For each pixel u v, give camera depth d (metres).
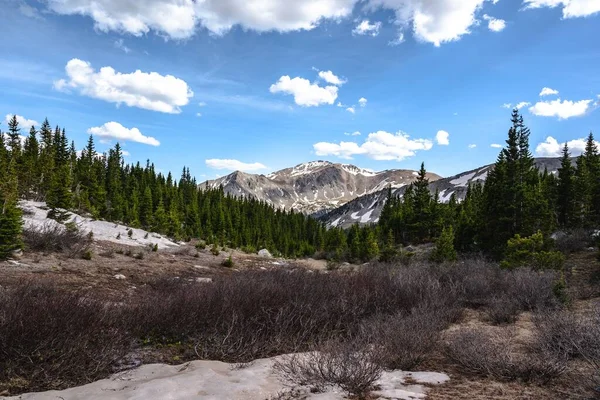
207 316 6.48
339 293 8.66
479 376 4.75
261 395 3.94
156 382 4.13
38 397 3.80
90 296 6.85
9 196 13.61
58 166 50.41
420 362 5.36
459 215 43.84
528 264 13.62
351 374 4.16
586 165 39.59
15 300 5.18
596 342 4.90
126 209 41.44
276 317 6.56
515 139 28.16
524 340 6.24
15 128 49.22
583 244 19.23
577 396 3.84
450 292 10.02
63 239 15.93
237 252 36.44
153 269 16.08
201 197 81.00
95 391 4.04
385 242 44.94
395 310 8.17
